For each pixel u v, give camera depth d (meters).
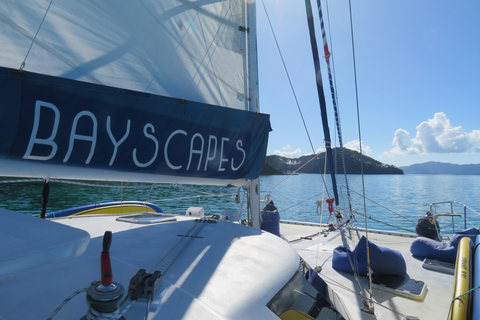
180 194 18.62
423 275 4.14
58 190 16.47
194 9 3.10
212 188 21.38
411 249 5.04
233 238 2.05
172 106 2.56
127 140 2.28
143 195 17.36
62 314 1.07
